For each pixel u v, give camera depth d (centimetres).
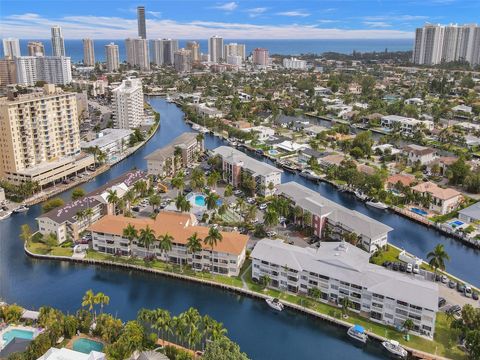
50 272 18825
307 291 16925
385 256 19912
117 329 14150
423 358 13838
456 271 19088
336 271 16338
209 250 18275
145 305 16712
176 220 19962
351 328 14988
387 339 14550
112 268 19125
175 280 18362
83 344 14000
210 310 16575
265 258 17388
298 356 14375
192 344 13338
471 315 14262
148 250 19388
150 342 14012
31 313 15325
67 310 16288
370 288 15462
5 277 18362
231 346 12662
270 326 15775
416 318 14762
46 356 12581
